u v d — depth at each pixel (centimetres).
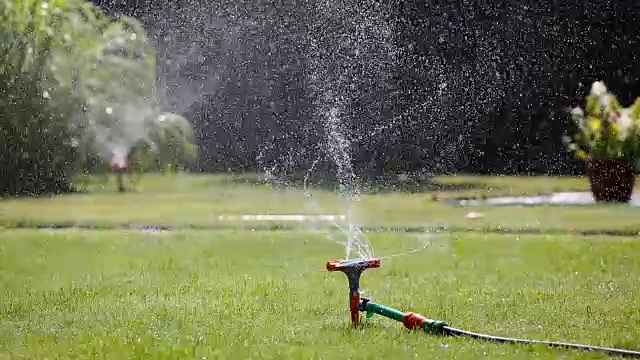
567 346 529
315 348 523
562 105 2362
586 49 2369
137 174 1928
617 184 1467
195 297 699
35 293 726
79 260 926
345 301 676
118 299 693
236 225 1247
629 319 613
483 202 1510
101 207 1483
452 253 959
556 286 749
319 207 1469
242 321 601
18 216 1346
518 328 584
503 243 1030
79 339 556
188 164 2178
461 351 515
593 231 1141
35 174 1678
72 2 1827
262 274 824
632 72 2364
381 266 869
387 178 2120
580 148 1695
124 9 2436
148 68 1909
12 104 1641
